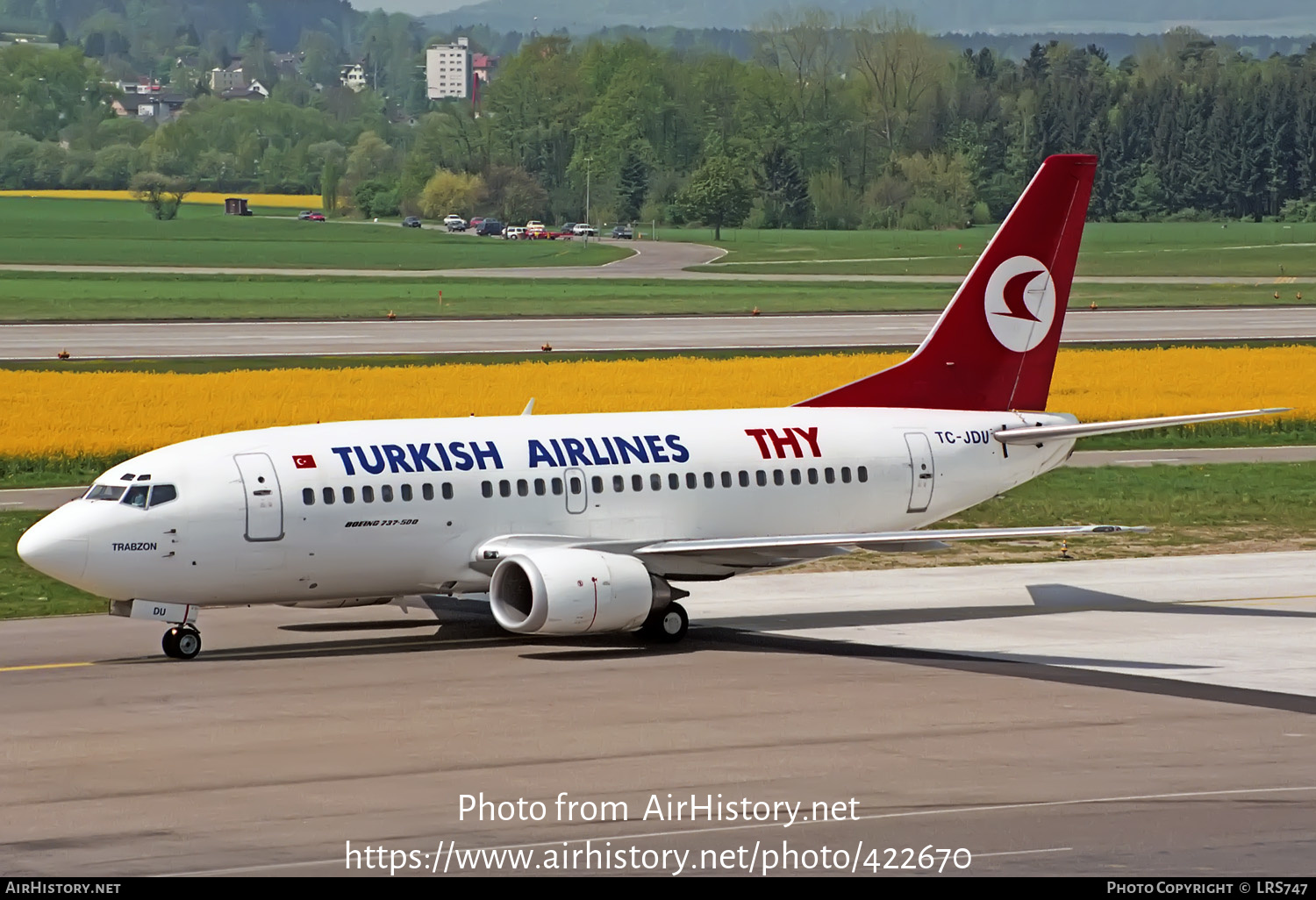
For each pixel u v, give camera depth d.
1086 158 118.19
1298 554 137.50
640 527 104.88
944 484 114.62
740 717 78.94
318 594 98.25
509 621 95.69
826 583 124.69
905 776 67.44
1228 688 86.06
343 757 70.94
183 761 70.25
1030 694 84.38
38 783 66.62
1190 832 59.47
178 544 93.44
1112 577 126.75
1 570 127.12
